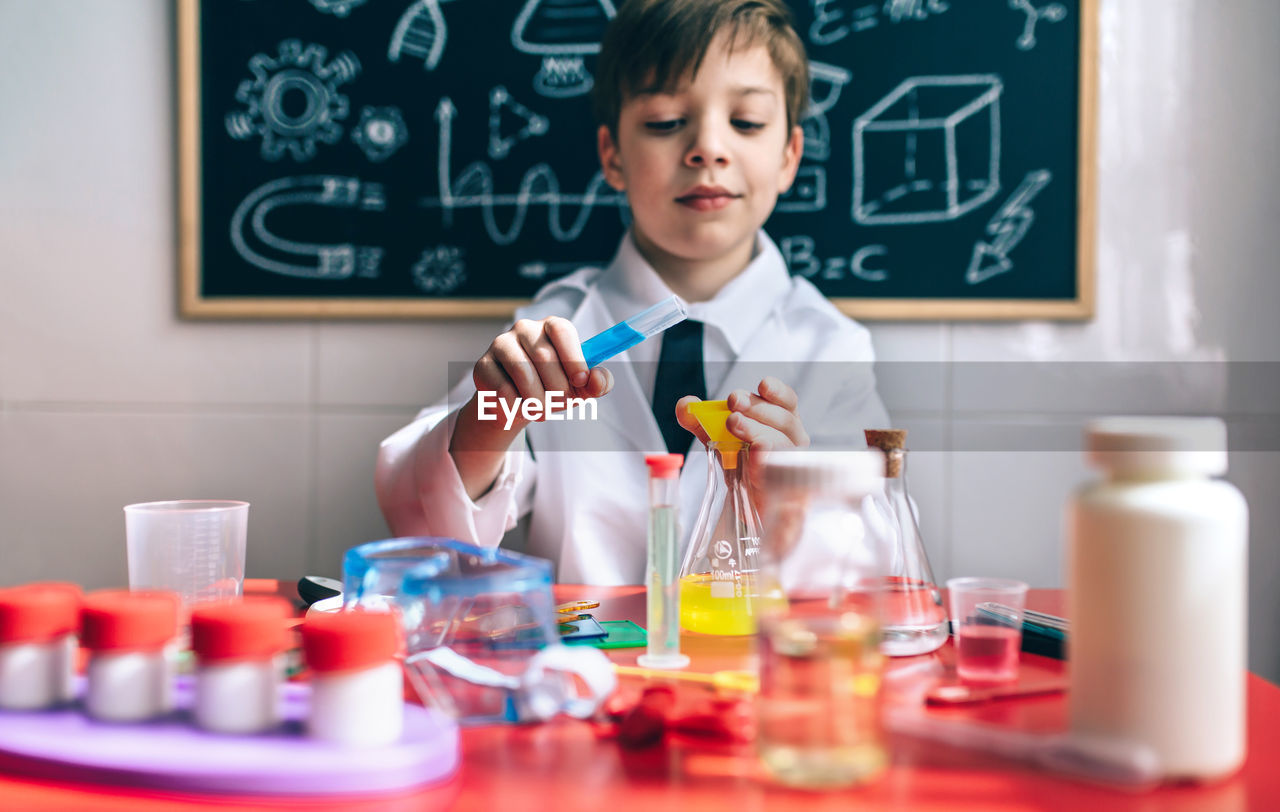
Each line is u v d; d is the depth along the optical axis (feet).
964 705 2.03
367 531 5.28
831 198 5.10
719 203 4.94
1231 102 5.07
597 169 5.12
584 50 5.08
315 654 1.64
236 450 5.29
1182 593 1.58
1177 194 5.10
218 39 5.18
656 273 5.10
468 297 5.19
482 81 5.13
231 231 5.23
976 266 5.10
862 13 5.04
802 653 1.63
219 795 1.57
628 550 4.68
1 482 5.34
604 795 1.60
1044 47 5.04
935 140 5.07
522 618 2.02
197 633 1.71
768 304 5.02
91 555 5.34
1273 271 5.09
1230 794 1.58
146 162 5.27
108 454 5.32
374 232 5.19
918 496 5.18
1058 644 2.42
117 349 5.32
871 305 5.11
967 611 2.24
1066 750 1.65
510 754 1.80
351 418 5.26
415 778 1.61
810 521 1.76
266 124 5.19
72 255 5.31
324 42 5.16
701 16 4.85
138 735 1.70
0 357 5.32
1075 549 1.67
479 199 5.16
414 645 2.00
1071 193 5.07
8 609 1.82
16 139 5.29
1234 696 1.61
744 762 1.75
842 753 1.62
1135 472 1.63
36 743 1.67
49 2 5.25
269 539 5.30
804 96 5.07
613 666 2.17
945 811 1.52
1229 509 1.60
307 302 5.22
